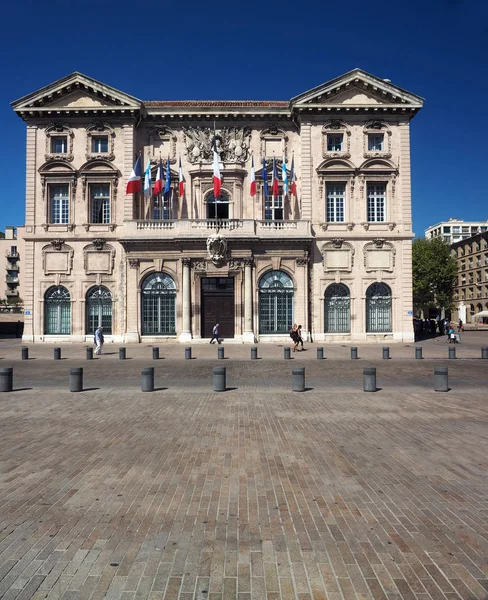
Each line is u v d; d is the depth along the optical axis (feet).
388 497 21.26
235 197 120.16
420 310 274.16
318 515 19.38
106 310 117.39
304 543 17.04
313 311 116.67
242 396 46.50
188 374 62.95
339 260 117.08
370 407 41.11
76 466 25.59
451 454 27.63
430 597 13.91
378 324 118.01
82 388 51.06
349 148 118.01
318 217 117.29
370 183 118.62
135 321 115.24
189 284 114.42
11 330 172.86
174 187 121.29
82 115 117.50
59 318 117.91
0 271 318.24
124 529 18.15
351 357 81.56
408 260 117.50
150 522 18.75
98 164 118.01
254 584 14.57
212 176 120.37
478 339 134.10
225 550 16.57
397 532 17.89
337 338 116.16
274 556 16.17
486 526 18.39
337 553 16.37
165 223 115.24
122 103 116.47
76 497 21.29
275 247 115.14
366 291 117.50
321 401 43.88
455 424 34.96
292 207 120.78
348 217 117.60
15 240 319.88
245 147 121.29
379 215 119.03
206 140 121.39
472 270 280.31
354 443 29.94
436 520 18.92
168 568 15.44
